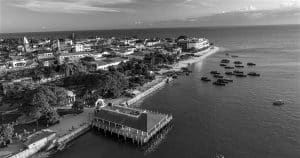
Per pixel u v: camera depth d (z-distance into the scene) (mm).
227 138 87875
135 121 93125
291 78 170875
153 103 129375
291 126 95062
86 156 80750
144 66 192125
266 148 79875
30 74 175375
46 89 108062
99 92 136125
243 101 126938
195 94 143000
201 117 108188
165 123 99000
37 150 82000
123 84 141375
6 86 141500
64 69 174875
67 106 117875
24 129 94500
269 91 142250
